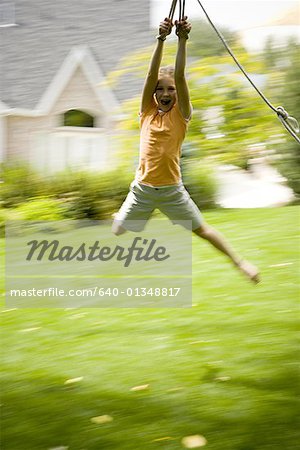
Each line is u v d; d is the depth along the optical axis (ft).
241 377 22.30
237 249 37.09
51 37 80.79
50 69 78.59
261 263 34.22
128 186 52.75
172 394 21.39
